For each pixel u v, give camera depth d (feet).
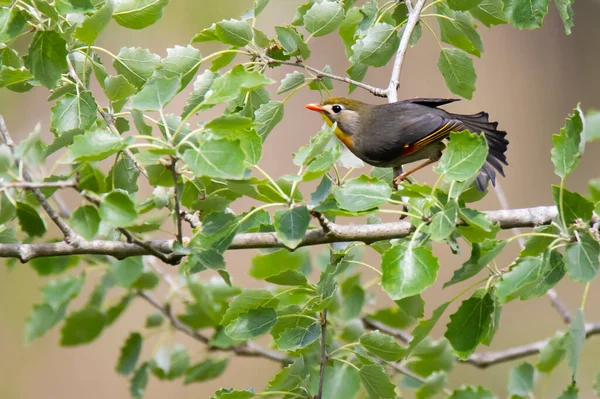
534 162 80.43
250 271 30.94
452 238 23.13
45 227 27.53
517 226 26.96
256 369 64.59
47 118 67.31
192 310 39.17
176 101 52.80
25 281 64.90
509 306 67.72
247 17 32.07
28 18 26.20
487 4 33.35
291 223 23.25
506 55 83.56
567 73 82.94
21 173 23.29
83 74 27.89
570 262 22.76
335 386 29.66
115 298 39.52
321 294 25.84
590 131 33.09
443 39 35.17
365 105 37.93
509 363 61.93
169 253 25.99
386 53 34.06
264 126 31.19
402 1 35.24
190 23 68.59
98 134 22.20
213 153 21.63
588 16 84.23
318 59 74.18
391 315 39.45
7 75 26.91
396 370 36.06
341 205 23.90
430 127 35.60
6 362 64.18
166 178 25.82
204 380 38.78
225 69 59.36
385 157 36.99
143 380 38.04
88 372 65.00
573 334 23.85
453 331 24.67
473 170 22.74
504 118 81.66
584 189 77.82
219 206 25.59
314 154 23.54
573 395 26.50
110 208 22.33
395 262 22.20
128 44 68.03
